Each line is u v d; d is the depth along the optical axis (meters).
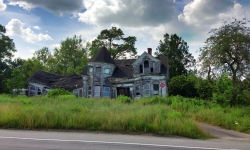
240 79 25.20
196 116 19.11
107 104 21.31
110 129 12.48
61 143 8.70
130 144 8.96
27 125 12.59
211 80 27.81
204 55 26.89
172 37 59.72
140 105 20.52
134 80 37.62
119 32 56.59
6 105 16.02
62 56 68.50
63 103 20.39
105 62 38.59
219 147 9.22
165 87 36.06
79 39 69.62
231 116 18.20
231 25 26.30
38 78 45.50
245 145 10.31
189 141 10.56
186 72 57.09
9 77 51.72
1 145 8.09
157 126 12.49
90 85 38.50
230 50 25.72
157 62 37.22
